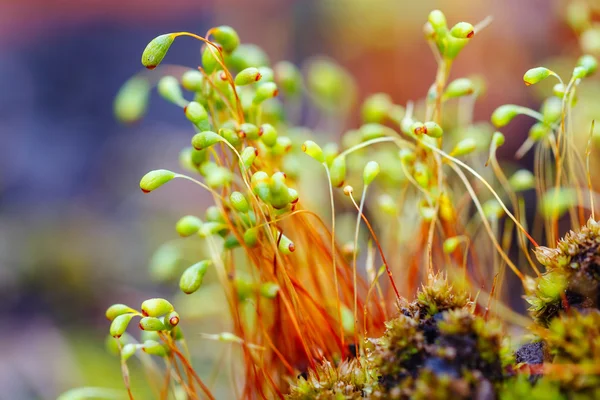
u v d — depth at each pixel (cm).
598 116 12
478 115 16
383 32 18
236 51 10
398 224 11
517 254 13
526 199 13
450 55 10
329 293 10
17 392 16
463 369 8
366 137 10
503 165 13
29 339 18
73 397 10
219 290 12
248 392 10
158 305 9
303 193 11
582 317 8
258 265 10
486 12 17
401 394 8
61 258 20
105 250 21
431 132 9
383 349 9
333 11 20
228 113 10
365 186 9
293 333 10
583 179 11
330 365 9
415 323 9
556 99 10
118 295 19
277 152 10
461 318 8
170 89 10
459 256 10
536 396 8
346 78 14
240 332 10
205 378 14
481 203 12
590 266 9
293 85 12
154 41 9
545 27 16
